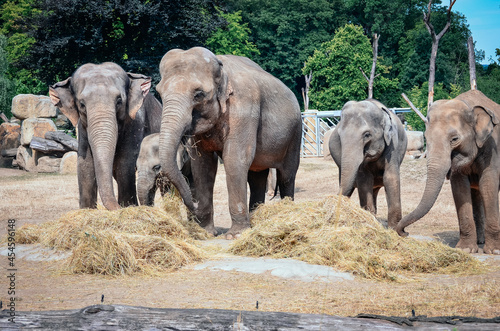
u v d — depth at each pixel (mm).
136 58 36562
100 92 10141
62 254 8828
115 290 6855
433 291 6789
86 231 8516
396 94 61250
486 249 9672
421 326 3838
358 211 9094
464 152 9438
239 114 10438
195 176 11117
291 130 12055
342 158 11602
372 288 7000
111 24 36969
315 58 57500
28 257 8906
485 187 9648
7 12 54281
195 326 3908
